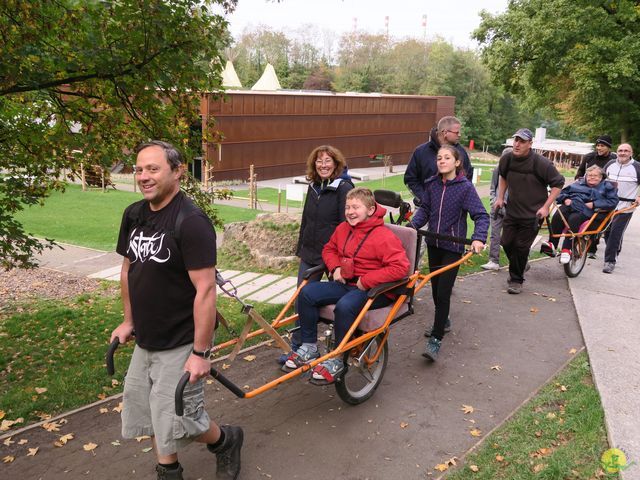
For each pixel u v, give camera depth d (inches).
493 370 199.6
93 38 228.5
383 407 173.3
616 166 346.9
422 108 2352.4
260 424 163.2
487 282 307.1
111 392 189.6
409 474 140.6
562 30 1214.3
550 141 3125.0
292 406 173.6
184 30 242.5
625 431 151.0
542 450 145.9
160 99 273.0
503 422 162.4
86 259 495.8
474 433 158.6
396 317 175.8
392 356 211.2
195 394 120.1
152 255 115.8
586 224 312.8
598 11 1198.3
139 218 120.6
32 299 376.2
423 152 240.2
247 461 145.3
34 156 276.8
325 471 141.6
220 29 257.6
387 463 145.2
